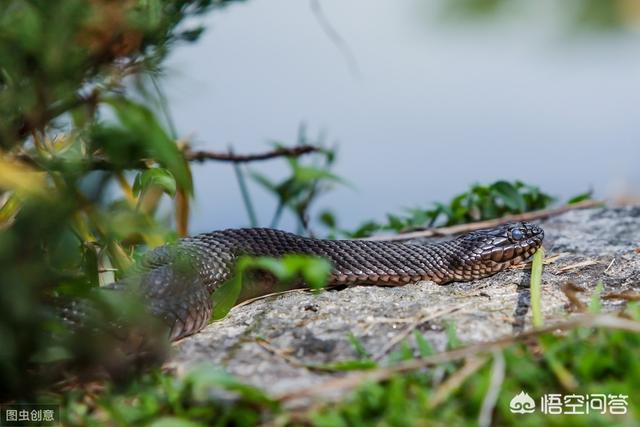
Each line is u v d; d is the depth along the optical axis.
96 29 6.62
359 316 8.62
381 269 10.63
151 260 9.27
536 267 9.00
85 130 7.33
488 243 10.80
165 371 7.72
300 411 6.57
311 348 7.89
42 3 6.40
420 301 9.10
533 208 14.19
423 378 6.93
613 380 6.80
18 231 6.95
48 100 6.85
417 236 12.76
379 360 7.55
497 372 6.57
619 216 13.43
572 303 8.52
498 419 6.58
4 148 7.22
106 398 7.21
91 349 7.62
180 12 7.36
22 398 7.33
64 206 7.05
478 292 9.55
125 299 7.61
